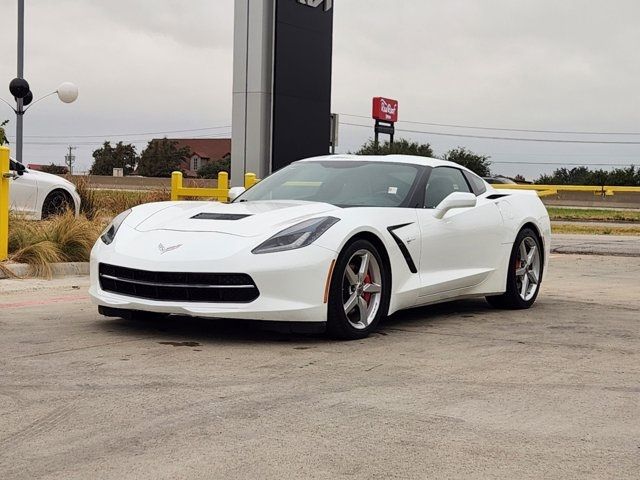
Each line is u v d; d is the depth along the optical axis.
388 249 5.31
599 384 4.01
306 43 13.80
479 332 5.47
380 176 6.00
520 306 6.69
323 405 3.51
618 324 5.90
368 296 5.25
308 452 2.90
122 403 3.47
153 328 5.27
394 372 4.18
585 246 13.87
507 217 6.58
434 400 3.64
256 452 2.89
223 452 2.88
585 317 6.26
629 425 3.33
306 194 5.90
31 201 11.57
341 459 2.84
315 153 14.17
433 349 4.83
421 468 2.77
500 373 4.21
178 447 2.92
